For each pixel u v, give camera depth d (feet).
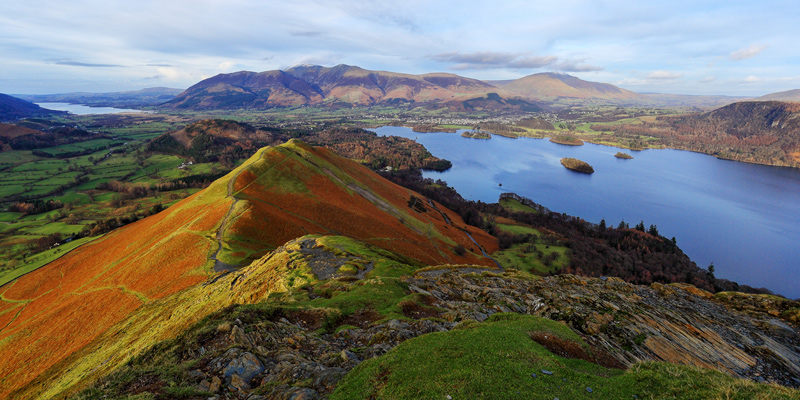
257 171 508.12
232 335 79.51
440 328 91.61
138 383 60.90
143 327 195.93
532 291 156.46
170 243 323.57
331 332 95.20
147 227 429.38
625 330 99.91
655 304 155.53
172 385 60.75
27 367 204.64
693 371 57.47
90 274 340.18
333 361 71.92
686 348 98.89
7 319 297.33
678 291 183.73
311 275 183.11
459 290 154.92
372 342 84.28
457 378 53.93
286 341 82.84
